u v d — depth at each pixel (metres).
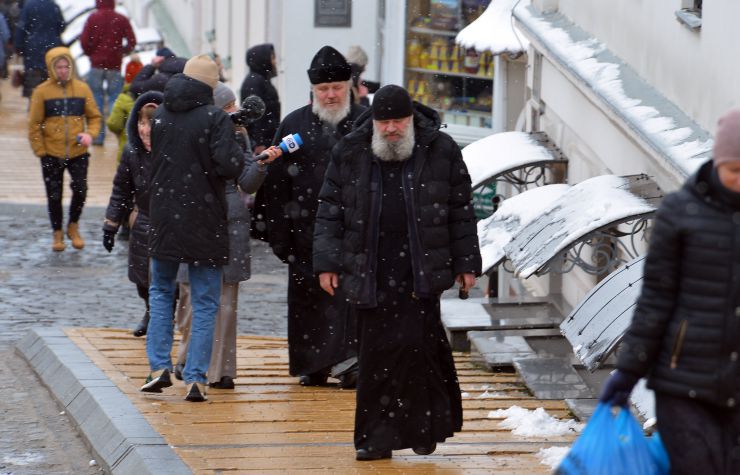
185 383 21.59
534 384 23.72
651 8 25.16
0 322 30.56
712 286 12.35
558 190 27.55
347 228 18.09
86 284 35.41
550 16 34.22
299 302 23.67
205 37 76.12
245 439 19.23
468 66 46.41
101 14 62.28
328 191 18.45
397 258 17.89
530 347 26.86
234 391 22.92
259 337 29.41
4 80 82.38
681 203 12.46
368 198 17.94
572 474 12.84
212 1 73.81
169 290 21.59
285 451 18.53
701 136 21.30
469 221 18.17
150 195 21.05
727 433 12.59
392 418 17.94
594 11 30.27
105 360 24.59
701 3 22.80
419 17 48.19
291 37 54.19
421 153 18.02
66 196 49.03
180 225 20.77
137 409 20.73
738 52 19.91
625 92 25.19
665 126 22.39
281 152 22.52
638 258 20.92
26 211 45.62
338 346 23.38
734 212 12.33
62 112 39.47
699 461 12.42
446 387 18.19
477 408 22.41
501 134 33.31
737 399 12.41
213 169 20.77
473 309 29.73
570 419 21.72
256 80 42.38
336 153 18.42
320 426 20.28
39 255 39.25
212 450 18.42
